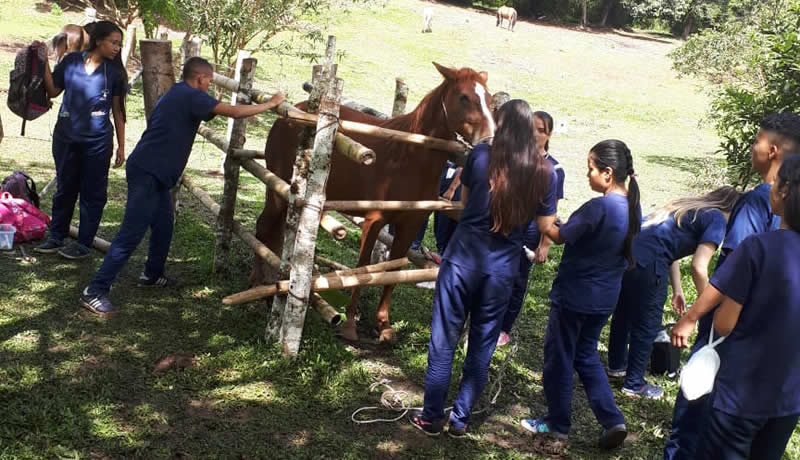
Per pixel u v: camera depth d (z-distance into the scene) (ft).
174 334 16.66
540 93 90.89
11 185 21.43
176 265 20.93
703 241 15.31
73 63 18.71
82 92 18.61
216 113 16.57
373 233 17.29
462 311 13.65
